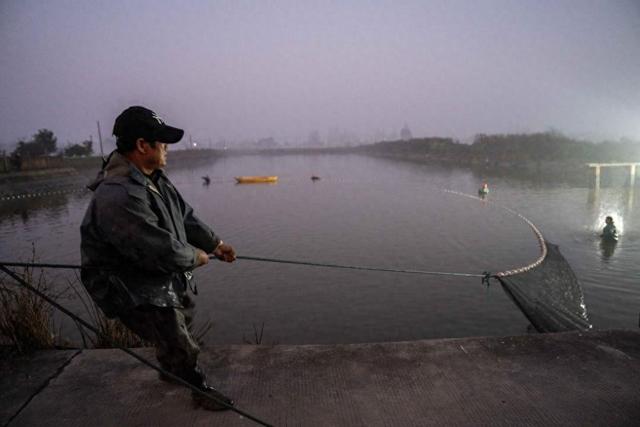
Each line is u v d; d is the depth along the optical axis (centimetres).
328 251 1620
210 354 318
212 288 1205
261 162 9638
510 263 1355
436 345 328
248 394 265
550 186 3108
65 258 1683
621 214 1986
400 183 4006
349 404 254
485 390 269
